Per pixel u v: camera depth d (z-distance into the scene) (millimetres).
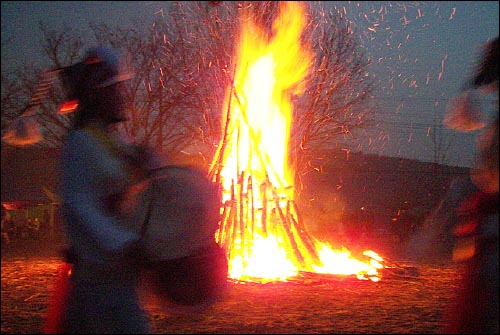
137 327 2582
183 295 2881
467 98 3373
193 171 2881
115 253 2451
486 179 3113
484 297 3041
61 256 2596
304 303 6730
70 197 2498
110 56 2773
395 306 6617
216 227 2965
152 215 2740
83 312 2529
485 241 3064
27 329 5500
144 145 2834
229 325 5566
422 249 3385
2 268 10281
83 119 2705
